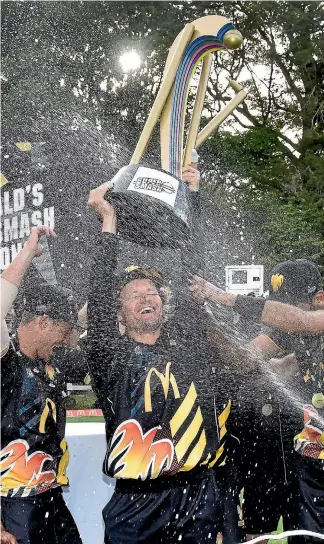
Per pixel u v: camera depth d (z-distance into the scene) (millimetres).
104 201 2268
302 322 2361
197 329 2258
